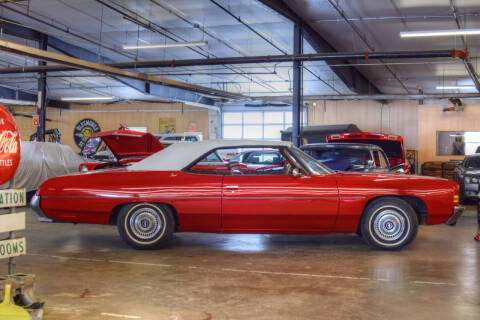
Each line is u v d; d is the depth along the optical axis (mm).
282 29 17312
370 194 5703
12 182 3350
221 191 5648
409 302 3748
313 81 25234
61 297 3850
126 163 9422
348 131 24031
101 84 27812
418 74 24500
